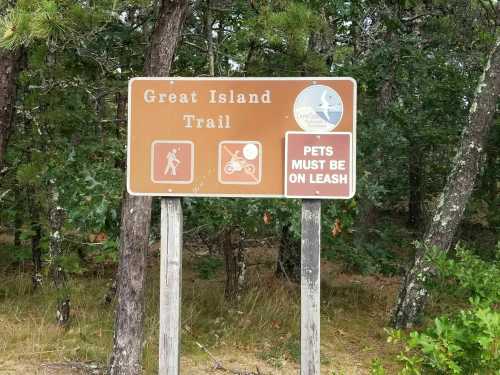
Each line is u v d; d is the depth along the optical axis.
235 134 3.43
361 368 6.47
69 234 7.38
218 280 9.89
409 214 15.73
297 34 5.28
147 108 3.49
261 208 5.82
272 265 11.43
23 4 3.44
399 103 10.28
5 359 5.98
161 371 3.53
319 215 3.36
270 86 3.40
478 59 10.87
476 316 2.91
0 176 6.83
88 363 5.96
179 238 3.52
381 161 9.56
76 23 4.31
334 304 9.28
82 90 6.41
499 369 2.79
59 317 7.10
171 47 4.86
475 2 11.16
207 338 7.13
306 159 3.34
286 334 7.33
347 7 7.32
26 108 6.59
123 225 4.84
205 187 3.45
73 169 5.96
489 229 12.48
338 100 3.34
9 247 10.17
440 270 4.43
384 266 9.45
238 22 6.98
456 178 7.72
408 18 10.64
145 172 3.48
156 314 7.29
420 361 3.10
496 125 10.19
